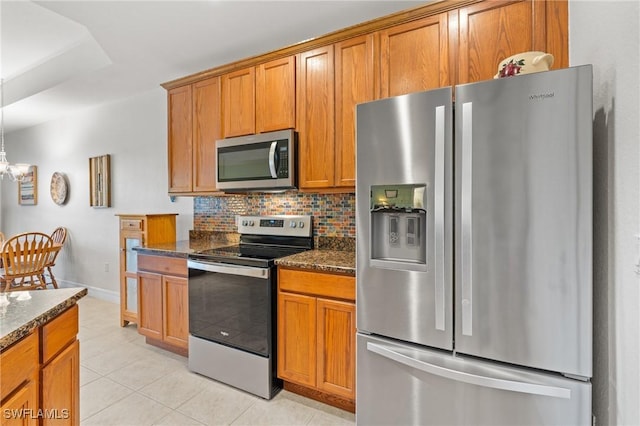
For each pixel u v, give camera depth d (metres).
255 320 2.03
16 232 5.25
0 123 4.66
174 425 1.76
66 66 3.12
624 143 1.00
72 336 1.30
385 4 1.97
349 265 1.81
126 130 3.71
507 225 1.19
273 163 2.23
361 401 1.54
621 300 1.02
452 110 1.30
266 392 1.99
